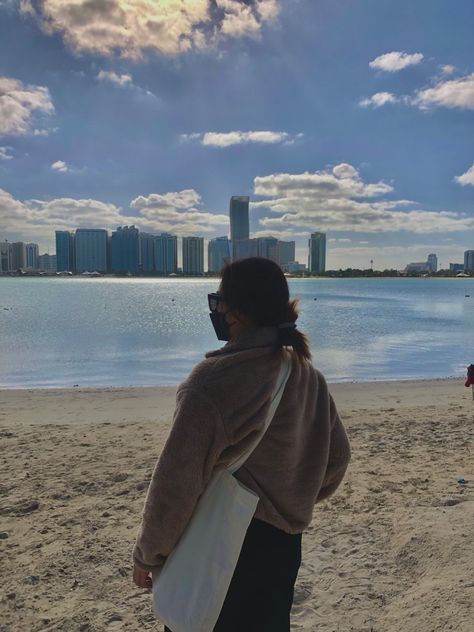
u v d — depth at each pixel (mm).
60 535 4176
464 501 4570
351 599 3090
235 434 1498
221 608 1544
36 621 3021
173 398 11492
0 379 15664
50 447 7039
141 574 1693
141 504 4836
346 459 1876
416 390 12617
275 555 1610
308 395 1727
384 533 3945
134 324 34562
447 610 2775
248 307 1651
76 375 16391
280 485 1606
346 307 55781
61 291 99688
